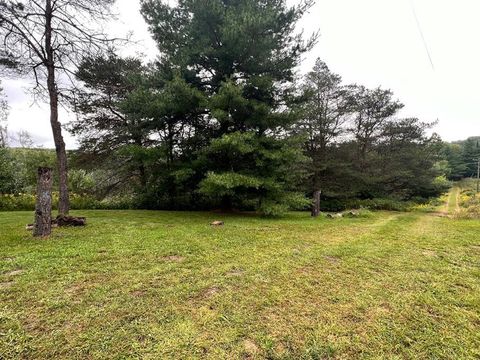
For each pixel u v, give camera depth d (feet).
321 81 55.47
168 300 8.95
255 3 31.12
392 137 65.10
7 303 8.44
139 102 29.81
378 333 7.38
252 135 29.89
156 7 31.27
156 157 31.78
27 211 35.53
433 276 11.84
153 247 15.56
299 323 7.79
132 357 6.13
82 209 39.81
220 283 10.51
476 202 69.77
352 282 10.97
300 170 43.19
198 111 33.22
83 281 10.36
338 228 25.11
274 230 22.49
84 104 37.45
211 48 30.01
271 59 31.91
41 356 6.09
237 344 6.75
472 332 7.52
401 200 67.00
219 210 38.45
